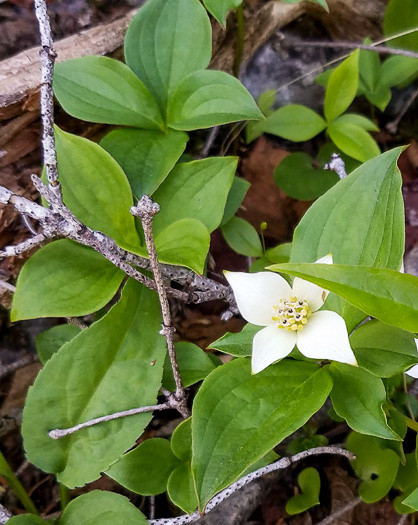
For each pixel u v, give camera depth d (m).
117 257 0.14
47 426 0.14
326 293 0.12
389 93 0.21
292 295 0.12
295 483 0.17
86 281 0.15
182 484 0.14
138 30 0.16
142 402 0.14
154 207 0.11
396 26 0.21
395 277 0.11
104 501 0.14
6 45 0.18
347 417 0.12
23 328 0.18
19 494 0.16
